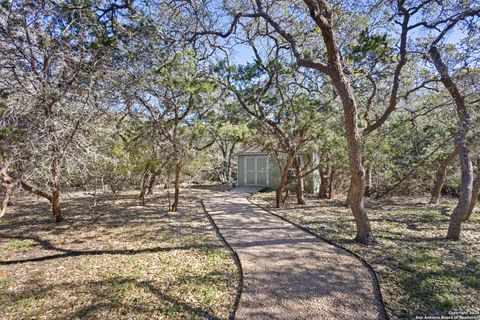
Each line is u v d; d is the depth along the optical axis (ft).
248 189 52.60
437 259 15.15
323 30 16.69
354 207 18.60
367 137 30.12
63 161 18.06
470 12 16.40
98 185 31.96
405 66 26.40
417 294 11.34
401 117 34.94
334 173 41.01
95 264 14.92
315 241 18.99
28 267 14.51
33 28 16.29
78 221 25.80
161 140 30.86
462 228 21.89
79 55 18.34
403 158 39.37
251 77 28.58
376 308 10.42
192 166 37.09
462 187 18.93
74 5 18.03
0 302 10.92
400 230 21.45
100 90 19.89
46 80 16.55
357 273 13.52
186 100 28.99
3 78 16.10
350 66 19.45
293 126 29.35
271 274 13.46
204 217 27.96
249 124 29.63
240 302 10.84
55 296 11.39
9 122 15.21
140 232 21.74
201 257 15.94
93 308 10.48
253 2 25.04
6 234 21.15
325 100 29.99
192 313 10.15
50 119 16.10
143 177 35.55
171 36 23.75
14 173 17.43
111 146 24.17
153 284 12.46
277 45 27.50
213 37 28.37
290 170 37.73
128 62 22.49
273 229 22.50
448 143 32.76
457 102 20.17
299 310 10.28
